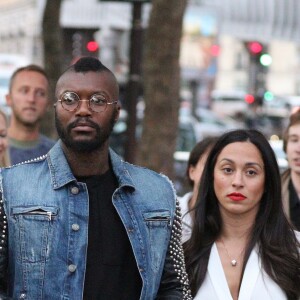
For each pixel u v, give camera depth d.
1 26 54.72
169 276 5.36
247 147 6.38
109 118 5.14
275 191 6.49
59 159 5.19
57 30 17.48
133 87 14.77
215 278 6.39
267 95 38.78
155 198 5.32
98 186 5.21
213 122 34.56
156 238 5.25
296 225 8.30
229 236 6.53
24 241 5.00
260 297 6.32
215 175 6.43
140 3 14.82
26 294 4.99
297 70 76.69
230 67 75.94
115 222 5.18
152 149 13.68
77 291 4.99
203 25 31.55
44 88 9.64
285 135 8.55
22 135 9.62
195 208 6.58
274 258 6.38
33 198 5.06
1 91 32.75
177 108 13.84
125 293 5.14
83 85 5.09
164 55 13.62
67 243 5.02
